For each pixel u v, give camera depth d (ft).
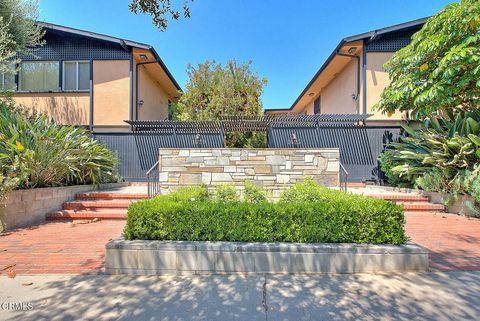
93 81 34.42
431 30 21.91
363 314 7.71
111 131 34.12
